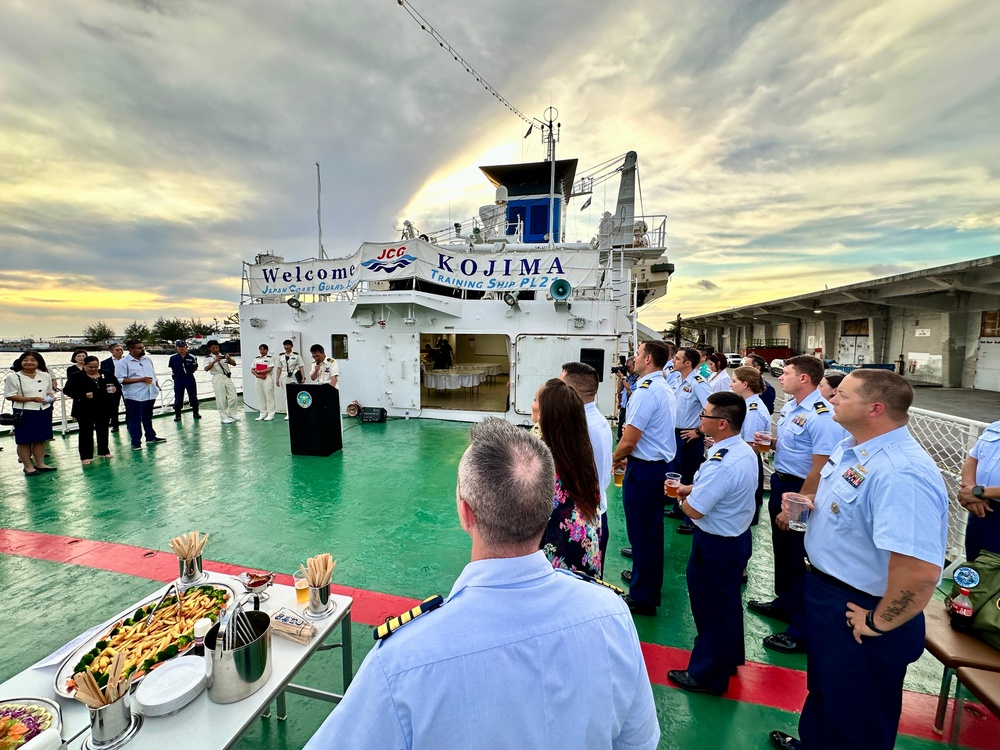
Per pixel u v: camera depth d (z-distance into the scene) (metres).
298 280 9.49
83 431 6.32
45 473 5.95
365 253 8.83
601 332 8.45
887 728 1.54
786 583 3.01
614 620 0.85
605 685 0.79
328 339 9.70
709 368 5.66
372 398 9.58
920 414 4.05
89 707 1.20
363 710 0.71
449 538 4.10
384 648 0.75
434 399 10.93
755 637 2.84
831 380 2.87
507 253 8.35
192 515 4.60
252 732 2.10
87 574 3.52
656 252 11.75
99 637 1.62
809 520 1.86
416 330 9.19
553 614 0.79
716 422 2.22
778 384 19.72
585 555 1.76
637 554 3.01
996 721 2.21
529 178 12.53
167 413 10.20
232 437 7.91
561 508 1.75
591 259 8.17
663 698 2.32
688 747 2.04
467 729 0.69
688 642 2.77
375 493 5.21
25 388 5.72
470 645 0.72
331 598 1.95
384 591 3.28
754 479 2.19
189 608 1.77
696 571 2.28
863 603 1.56
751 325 46.78
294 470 6.05
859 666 1.54
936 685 2.51
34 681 1.44
